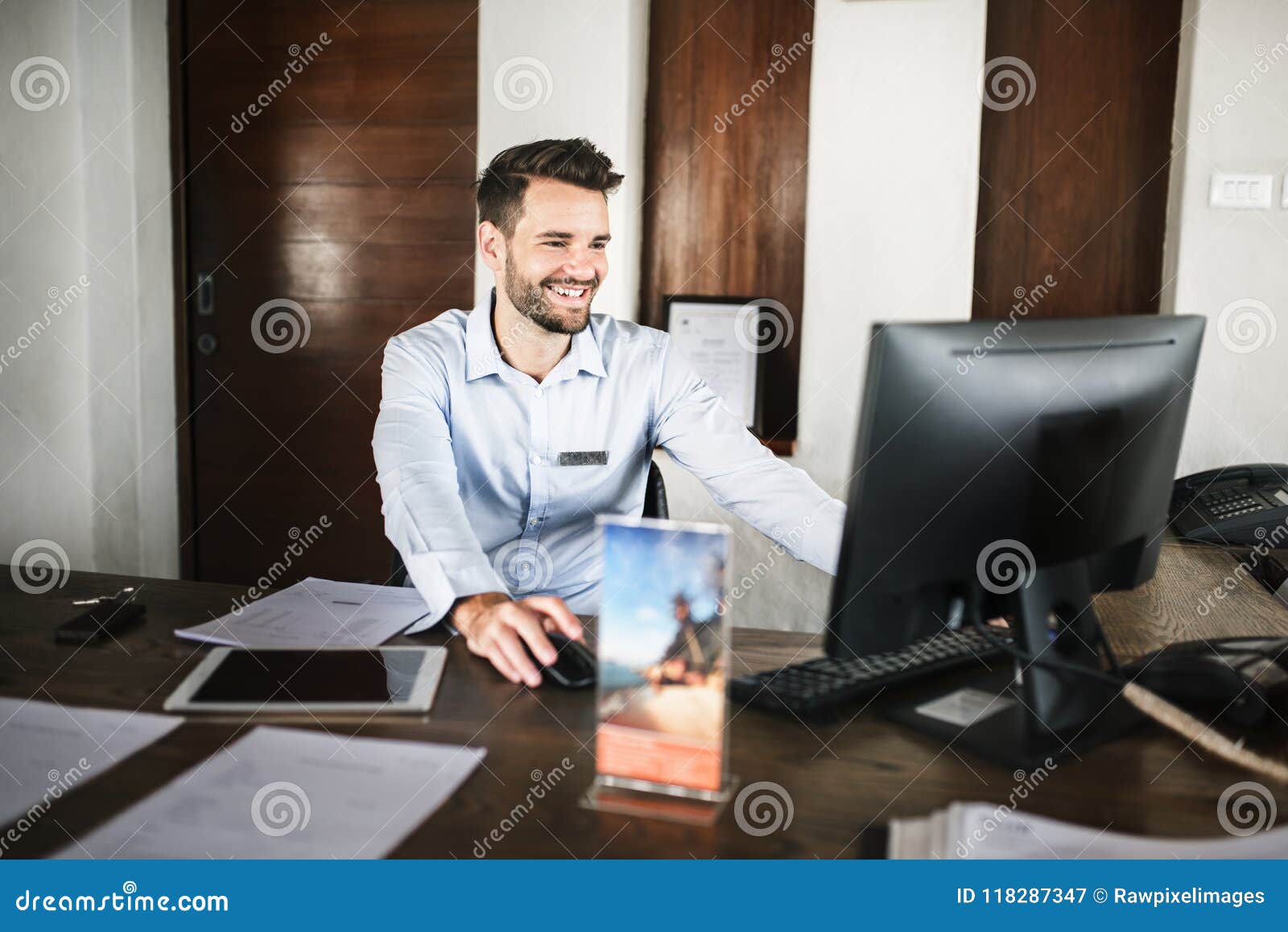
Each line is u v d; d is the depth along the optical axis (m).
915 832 0.78
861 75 2.75
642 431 1.88
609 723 0.86
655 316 2.96
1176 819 0.79
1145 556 1.13
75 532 3.03
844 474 2.86
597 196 1.69
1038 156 2.79
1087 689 1.02
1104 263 2.78
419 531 1.34
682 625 0.84
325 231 3.06
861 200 2.79
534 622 1.14
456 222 2.95
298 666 1.12
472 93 2.89
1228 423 2.62
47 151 2.88
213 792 0.82
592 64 2.71
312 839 0.74
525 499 1.86
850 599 0.93
